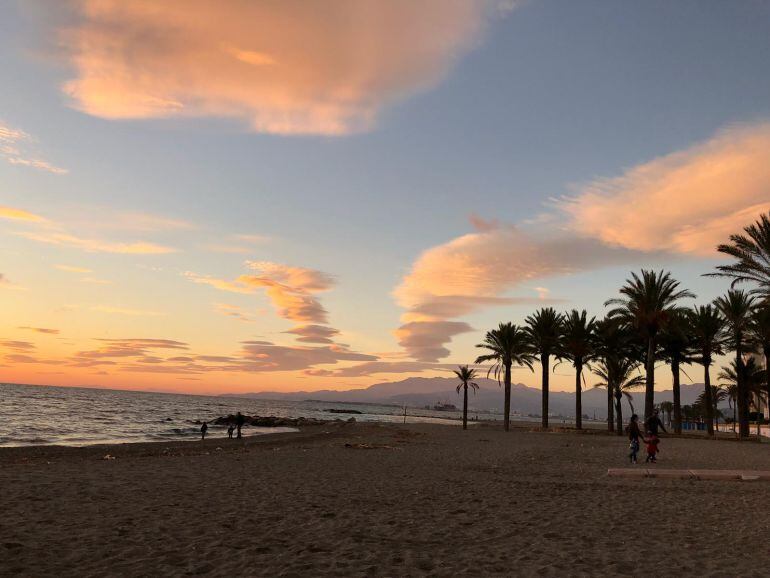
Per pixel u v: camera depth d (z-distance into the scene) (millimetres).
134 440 38406
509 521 9297
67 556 6410
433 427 69500
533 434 49250
